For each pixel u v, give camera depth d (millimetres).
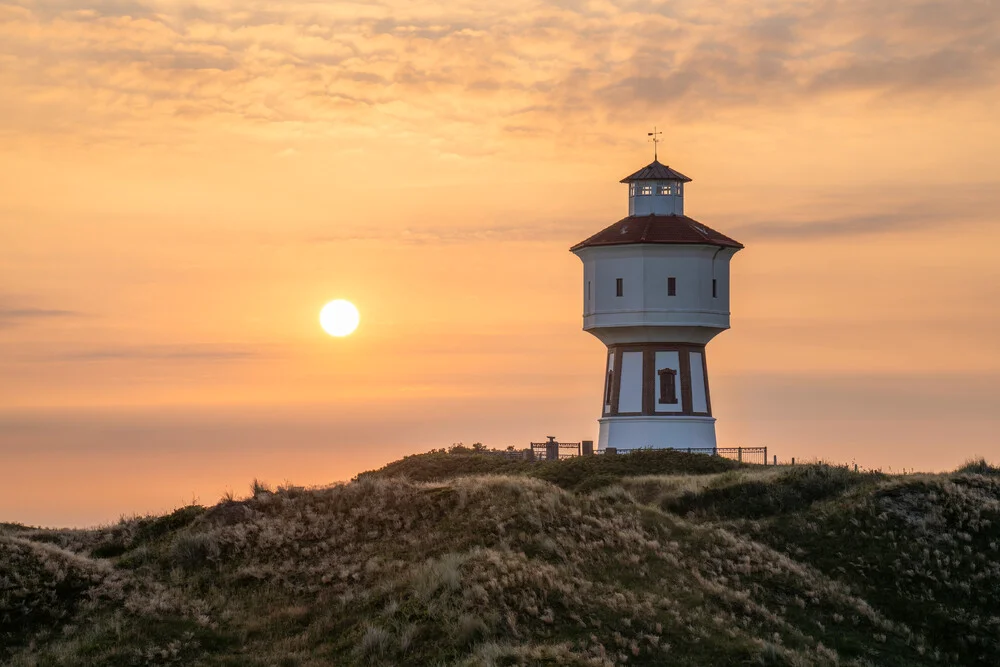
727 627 43219
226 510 51594
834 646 45000
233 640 42094
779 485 61625
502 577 43562
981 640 48344
